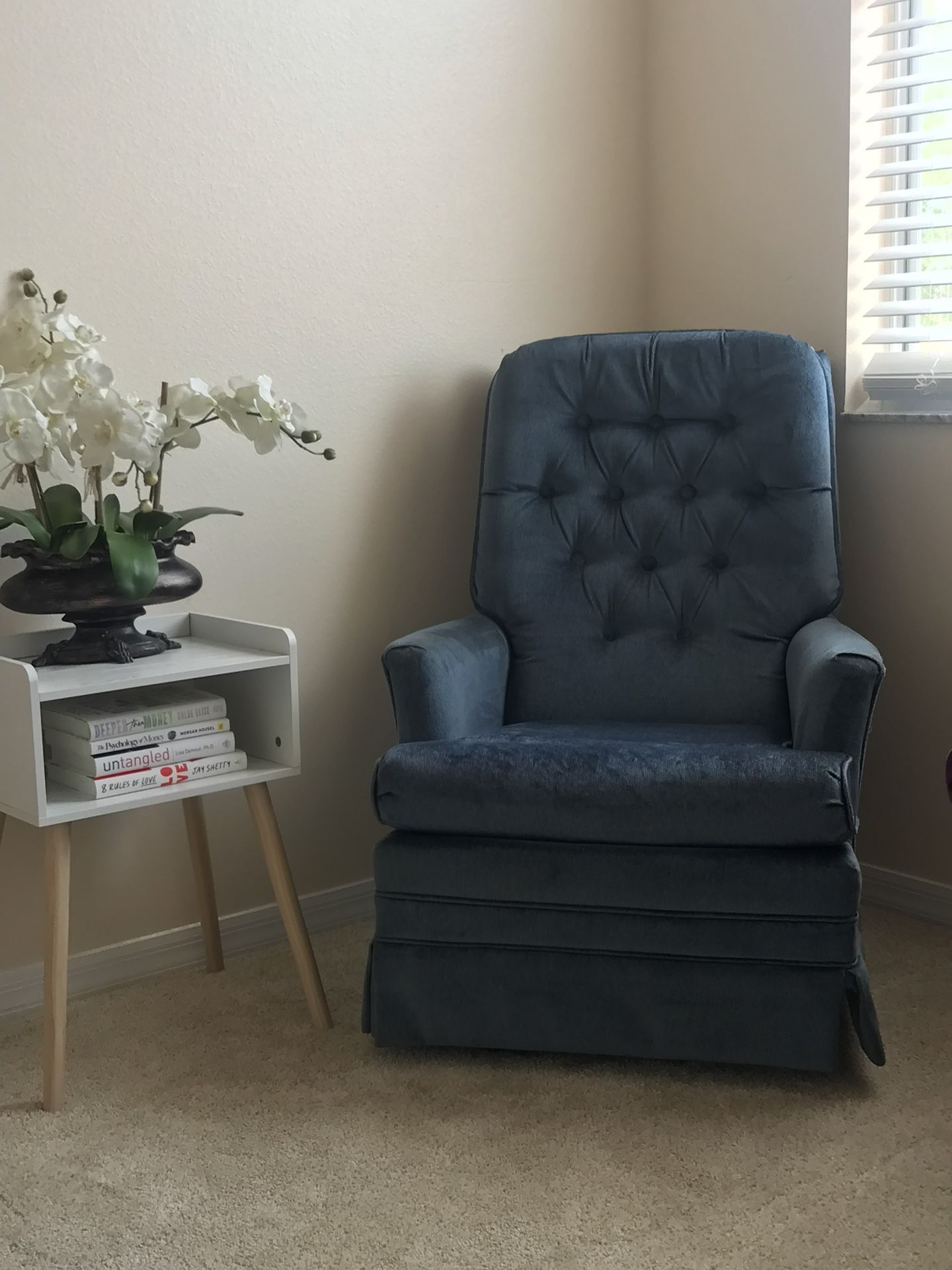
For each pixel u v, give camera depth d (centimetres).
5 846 191
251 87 201
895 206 227
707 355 216
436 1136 156
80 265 187
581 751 166
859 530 229
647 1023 166
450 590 237
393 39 216
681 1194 143
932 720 221
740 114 238
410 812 167
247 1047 180
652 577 215
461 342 232
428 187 224
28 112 179
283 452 211
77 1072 173
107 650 174
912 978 198
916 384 219
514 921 167
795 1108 161
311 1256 133
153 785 171
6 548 171
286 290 208
